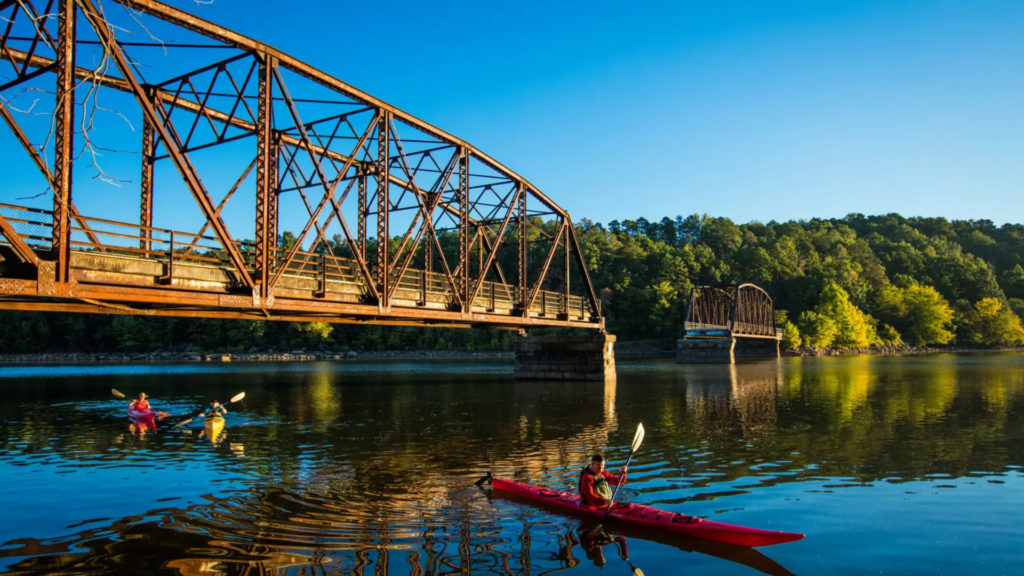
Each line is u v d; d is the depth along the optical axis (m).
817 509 11.80
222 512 11.53
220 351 117.06
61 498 12.51
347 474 14.67
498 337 128.38
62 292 11.95
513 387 40.75
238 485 13.59
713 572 8.86
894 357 112.12
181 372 61.03
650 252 168.12
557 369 46.16
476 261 126.12
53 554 9.34
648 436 20.14
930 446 18.08
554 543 10.02
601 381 44.59
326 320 22.56
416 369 68.44
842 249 198.38
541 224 168.12
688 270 162.38
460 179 26.88
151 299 13.83
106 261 13.11
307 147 18.08
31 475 14.56
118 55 12.84
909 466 15.40
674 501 12.42
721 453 17.17
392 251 107.19
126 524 10.80
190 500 12.34
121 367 74.62
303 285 18.67
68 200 12.05
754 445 18.39
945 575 8.70
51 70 11.73
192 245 15.02
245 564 8.95
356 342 127.31
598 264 163.88
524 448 18.14
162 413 24.27
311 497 12.60
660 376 54.31
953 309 158.88
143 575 8.54
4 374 56.91
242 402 31.33
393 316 21.91
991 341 152.38
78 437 20.14
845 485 13.57
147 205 17.52
